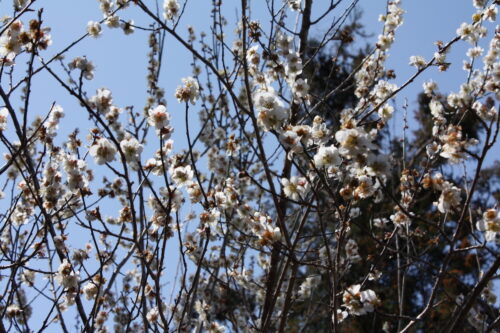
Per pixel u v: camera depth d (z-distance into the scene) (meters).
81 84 0.88
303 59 1.20
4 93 0.94
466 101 1.12
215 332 1.20
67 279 0.97
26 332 1.04
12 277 0.96
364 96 1.24
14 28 0.97
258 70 1.11
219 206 1.06
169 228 1.05
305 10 1.20
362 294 0.93
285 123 0.94
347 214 0.92
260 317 1.19
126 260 1.11
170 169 1.02
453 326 0.90
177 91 0.93
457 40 1.12
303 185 0.99
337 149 0.90
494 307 1.21
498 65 1.12
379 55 1.25
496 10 1.12
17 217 1.16
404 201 1.12
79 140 1.09
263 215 1.06
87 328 0.92
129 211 1.02
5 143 0.93
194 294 1.06
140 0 0.93
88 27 1.09
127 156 0.91
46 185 1.06
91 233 0.92
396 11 1.24
